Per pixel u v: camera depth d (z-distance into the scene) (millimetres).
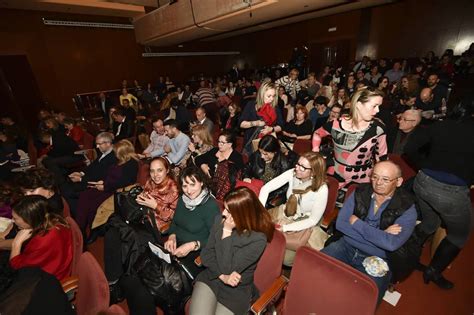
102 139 3172
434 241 2094
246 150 3107
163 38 10023
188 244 1817
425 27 8828
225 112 5824
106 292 1320
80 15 9359
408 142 1853
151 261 1730
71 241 1835
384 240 1564
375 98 1834
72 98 9633
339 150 2156
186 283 1662
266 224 1568
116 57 10734
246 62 15484
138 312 1572
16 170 4113
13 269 1378
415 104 3793
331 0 6879
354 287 1225
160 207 2338
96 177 3227
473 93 1571
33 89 8578
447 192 1610
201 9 7496
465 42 8289
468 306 1866
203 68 14352
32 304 1121
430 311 1854
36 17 8430
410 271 1697
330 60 11141
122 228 1931
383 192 1598
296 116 3988
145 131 5734
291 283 1444
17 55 8148
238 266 1489
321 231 2090
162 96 10867
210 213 1936
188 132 5355
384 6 9320
